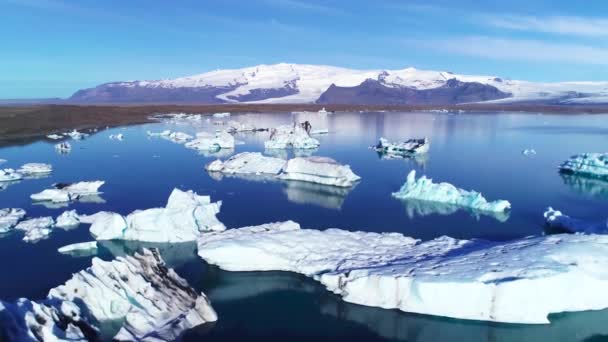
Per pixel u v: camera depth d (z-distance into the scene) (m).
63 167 62.53
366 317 24.28
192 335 22.64
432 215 41.28
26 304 19.94
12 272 28.80
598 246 25.86
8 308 18.84
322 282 26.84
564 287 22.89
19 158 69.19
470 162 68.69
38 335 18.67
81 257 31.11
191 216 35.31
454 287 23.16
